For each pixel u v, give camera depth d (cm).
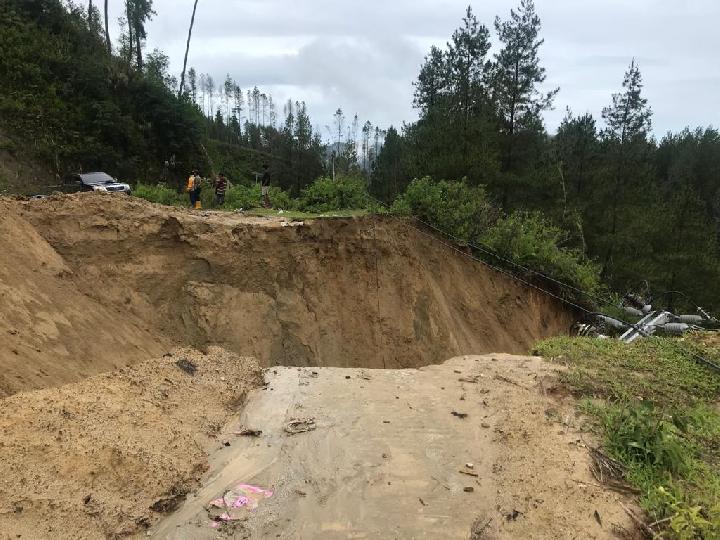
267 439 716
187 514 548
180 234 1228
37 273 888
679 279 2881
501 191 2875
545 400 774
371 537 516
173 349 1020
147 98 3162
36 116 2630
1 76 2659
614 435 622
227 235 1296
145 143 3089
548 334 1959
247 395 875
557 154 3192
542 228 2111
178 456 634
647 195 3212
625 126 3086
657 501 498
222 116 7906
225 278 1272
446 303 1723
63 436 563
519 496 559
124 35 4294
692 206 3092
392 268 1617
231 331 1224
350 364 1432
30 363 676
